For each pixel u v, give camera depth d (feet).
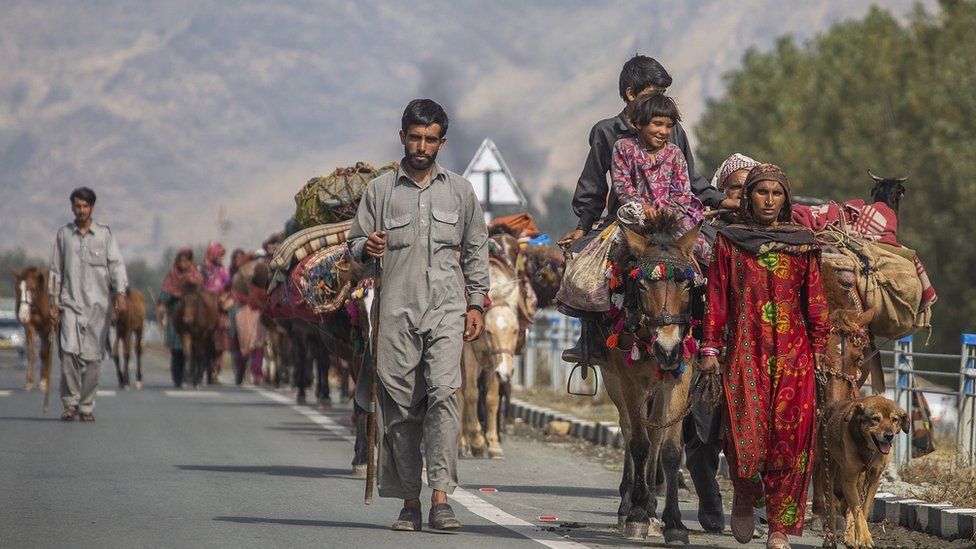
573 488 134.41
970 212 408.05
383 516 108.47
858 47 492.95
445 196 100.37
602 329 101.91
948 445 157.38
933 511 106.73
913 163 429.38
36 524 100.07
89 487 121.49
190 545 91.97
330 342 144.87
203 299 299.99
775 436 89.76
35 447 154.71
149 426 185.88
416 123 99.66
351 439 175.94
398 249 99.45
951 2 452.76
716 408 103.09
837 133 482.28
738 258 91.04
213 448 159.02
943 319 418.31
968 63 424.87
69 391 190.60
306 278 141.38
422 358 99.25
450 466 99.35
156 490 120.57
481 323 101.09
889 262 114.93
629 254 96.22
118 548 90.38
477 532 100.83
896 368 138.92
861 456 96.99
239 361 319.47
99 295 190.08
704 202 111.75
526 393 253.24
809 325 90.94
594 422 186.29
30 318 276.21
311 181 150.82
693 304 95.71
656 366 95.96
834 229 116.67
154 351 588.50
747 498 91.50
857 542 97.71
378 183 100.94
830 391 104.47
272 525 101.91
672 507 96.89
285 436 177.68
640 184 103.55
